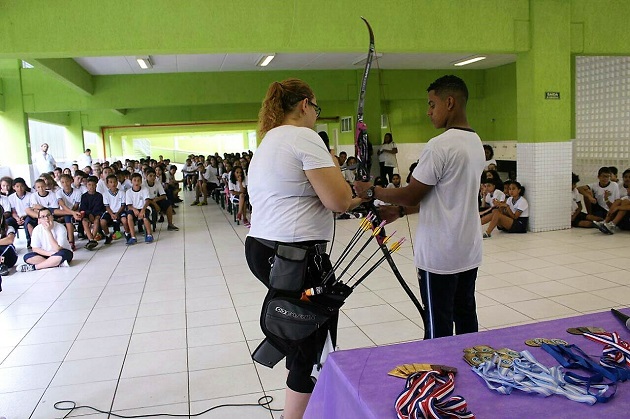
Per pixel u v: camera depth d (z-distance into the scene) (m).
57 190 7.57
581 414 1.19
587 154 9.34
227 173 10.99
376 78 11.45
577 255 5.53
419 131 14.16
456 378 1.39
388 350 1.57
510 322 3.66
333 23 6.18
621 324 1.69
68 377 3.11
